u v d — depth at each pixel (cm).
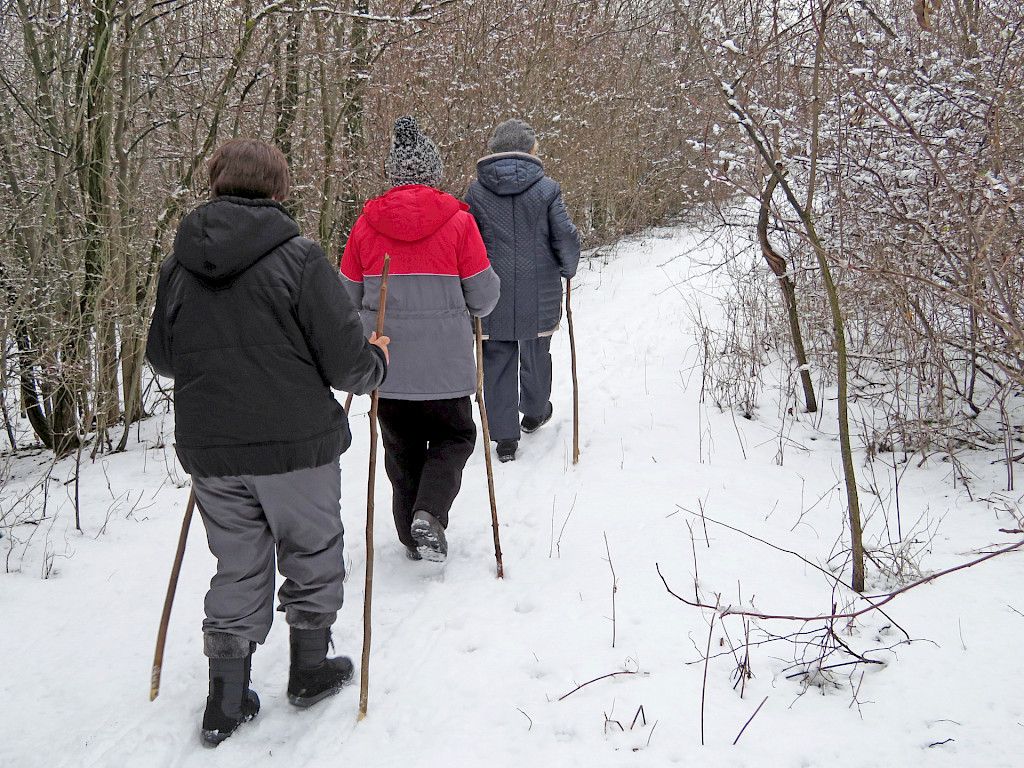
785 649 291
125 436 574
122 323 568
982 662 275
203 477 254
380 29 788
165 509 456
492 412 489
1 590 362
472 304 369
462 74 949
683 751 242
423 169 363
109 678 299
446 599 346
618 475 462
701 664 285
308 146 784
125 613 346
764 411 553
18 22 586
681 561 358
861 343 573
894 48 467
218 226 246
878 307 518
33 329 551
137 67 611
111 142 586
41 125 569
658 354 706
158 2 584
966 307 438
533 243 477
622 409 574
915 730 246
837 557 358
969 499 405
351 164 844
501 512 430
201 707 282
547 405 535
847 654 286
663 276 1044
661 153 1373
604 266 1169
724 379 600
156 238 585
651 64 1297
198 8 675
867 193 466
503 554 385
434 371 358
